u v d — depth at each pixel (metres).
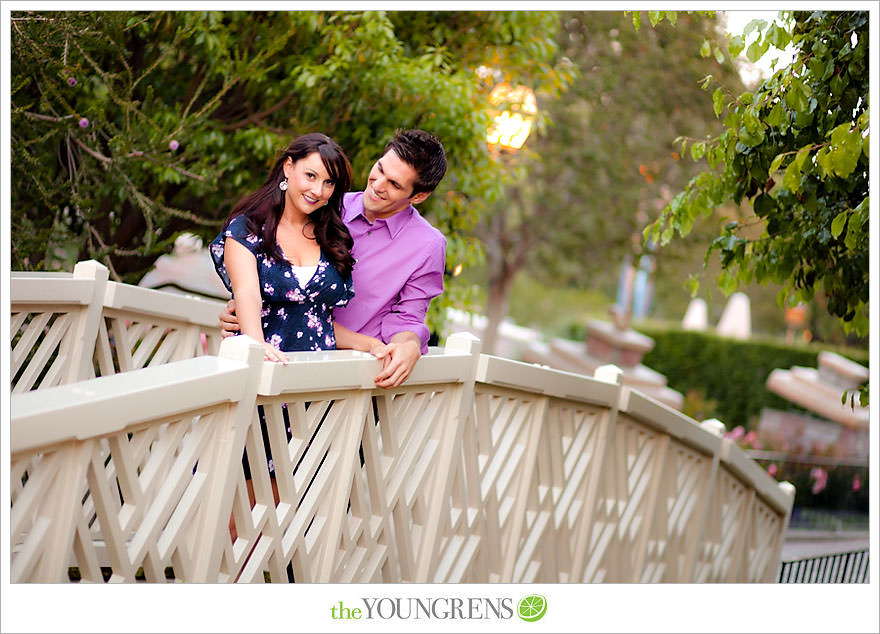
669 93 12.28
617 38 11.81
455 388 3.28
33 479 2.06
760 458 10.80
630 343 13.62
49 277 3.40
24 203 4.89
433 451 3.25
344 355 2.83
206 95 5.84
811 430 14.79
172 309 3.90
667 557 4.93
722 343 16.08
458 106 5.65
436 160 3.14
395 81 5.47
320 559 2.86
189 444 2.44
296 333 3.06
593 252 15.41
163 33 5.44
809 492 10.90
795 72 3.70
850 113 3.72
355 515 2.97
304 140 2.96
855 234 3.47
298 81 5.34
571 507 4.06
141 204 4.81
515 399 3.60
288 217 3.04
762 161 3.89
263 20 5.69
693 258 14.09
